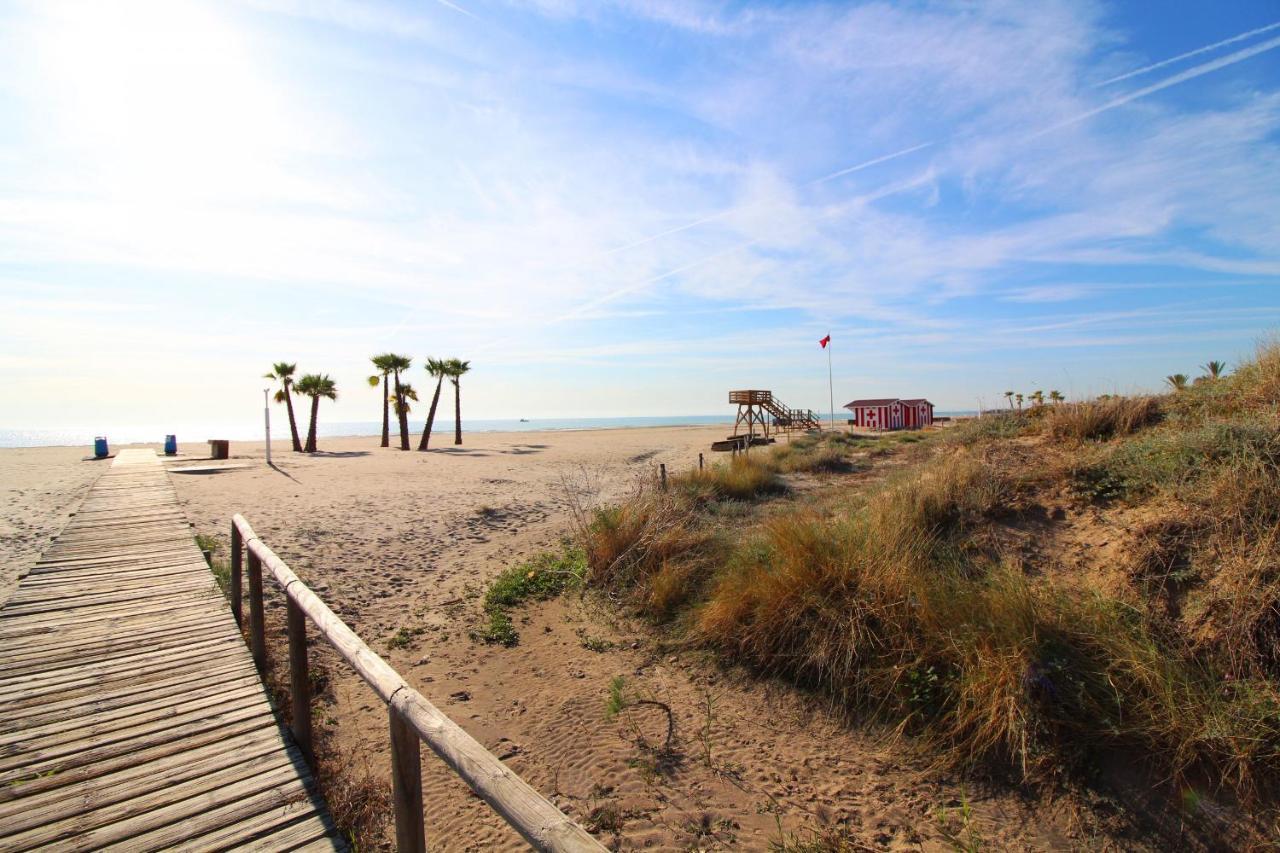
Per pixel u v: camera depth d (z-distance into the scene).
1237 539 4.30
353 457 30.53
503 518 13.09
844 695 4.56
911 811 3.52
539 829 1.53
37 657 4.86
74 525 9.86
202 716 3.99
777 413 38.69
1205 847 3.08
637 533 8.09
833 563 5.37
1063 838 3.25
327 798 3.41
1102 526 5.32
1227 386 7.05
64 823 2.91
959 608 4.66
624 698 4.96
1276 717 3.35
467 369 43.47
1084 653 4.09
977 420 10.05
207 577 7.00
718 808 3.62
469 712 4.85
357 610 7.26
